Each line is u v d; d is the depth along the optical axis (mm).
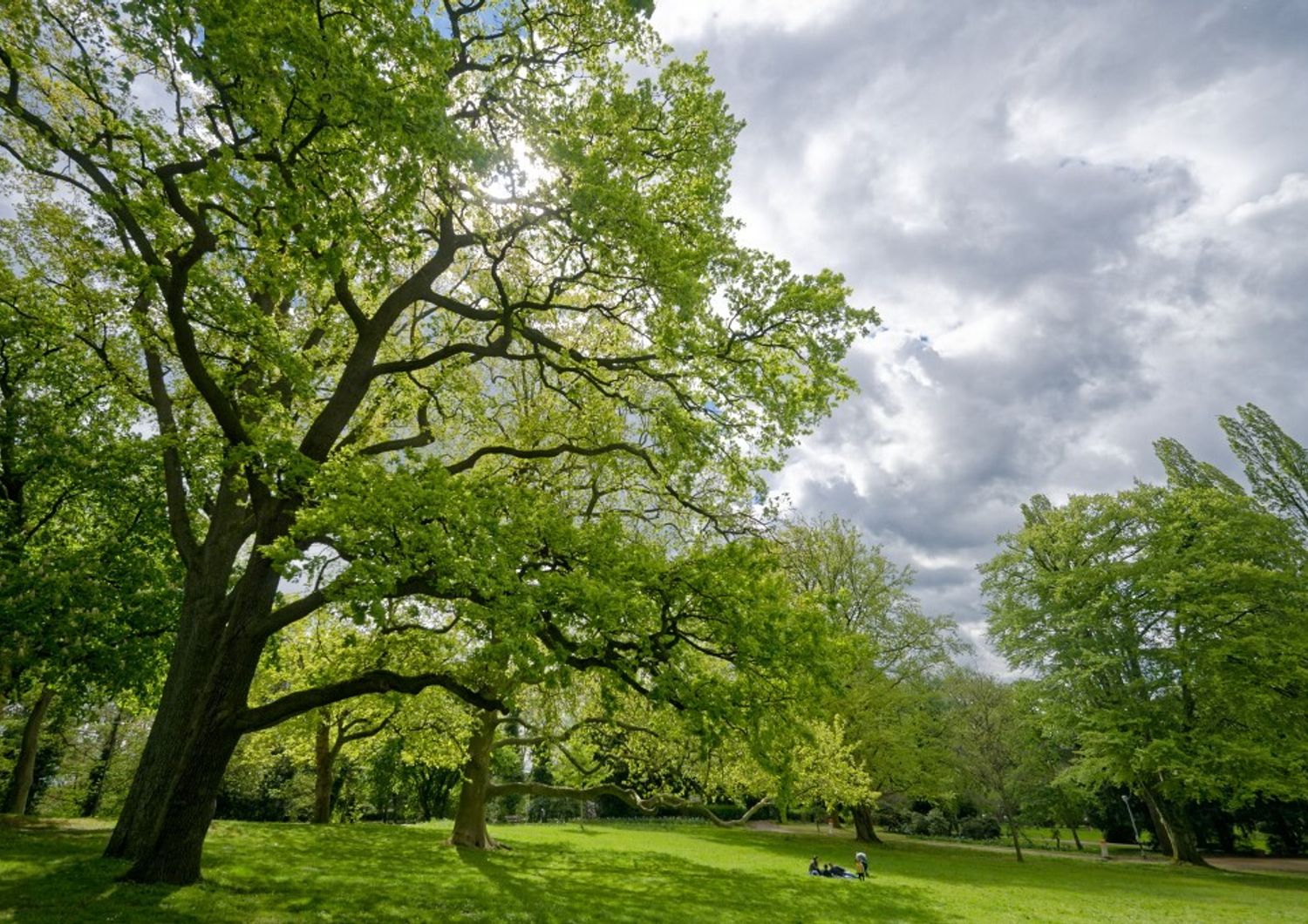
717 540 15508
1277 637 28422
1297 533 38469
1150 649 30250
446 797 49344
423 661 18266
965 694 35688
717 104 13461
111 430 17828
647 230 10484
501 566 8531
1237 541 30969
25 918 7883
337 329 15227
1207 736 27578
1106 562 32656
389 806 48969
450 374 15656
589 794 21188
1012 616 34375
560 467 18953
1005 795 32594
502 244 13500
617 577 9641
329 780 24828
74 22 9602
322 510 8477
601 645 9664
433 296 12750
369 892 11906
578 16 12625
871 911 15289
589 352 16625
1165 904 18594
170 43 7527
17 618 14141
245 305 10500
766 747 9844
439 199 12766
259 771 36844
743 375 12188
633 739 21609
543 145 10547
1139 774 29734
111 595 15648
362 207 10477
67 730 34062
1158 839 40438
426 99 8086
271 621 10602
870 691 32969
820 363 12688
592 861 20219
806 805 23812
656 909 13500
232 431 10875
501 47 12633
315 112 8156
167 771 10602
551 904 12891
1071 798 40219
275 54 7629
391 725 22344
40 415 16594
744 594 9945
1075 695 31484
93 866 10492
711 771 21297
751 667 10242
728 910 14094
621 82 13500
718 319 12312
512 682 11414
